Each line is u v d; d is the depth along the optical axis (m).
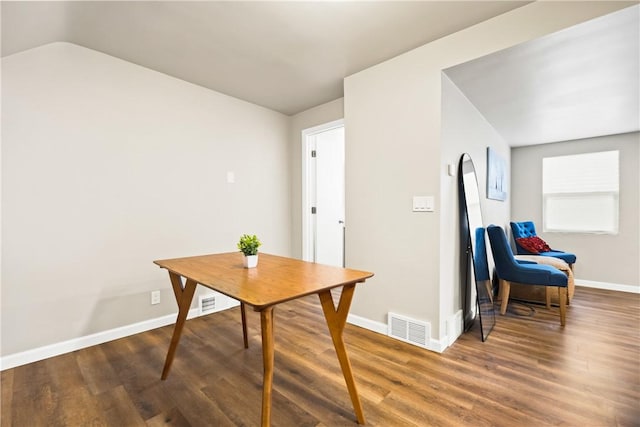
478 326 2.67
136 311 2.52
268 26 1.99
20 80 1.98
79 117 2.22
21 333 1.99
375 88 2.53
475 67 2.13
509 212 4.68
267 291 1.28
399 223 2.38
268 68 2.59
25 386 1.73
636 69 2.19
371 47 2.26
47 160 2.09
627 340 2.34
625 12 1.57
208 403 1.59
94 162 2.30
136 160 2.52
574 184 4.25
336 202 4.24
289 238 3.89
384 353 2.13
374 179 2.54
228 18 1.90
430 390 1.68
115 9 1.80
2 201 1.92
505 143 4.31
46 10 1.67
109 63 2.37
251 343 2.33
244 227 3.36
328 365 1.97
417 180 2.27
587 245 4.13
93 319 2.29
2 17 1.54
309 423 1.43
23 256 2.00
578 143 4.21
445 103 2.23
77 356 2.10
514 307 3.21
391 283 2.43
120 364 1.99
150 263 2.60
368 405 1.56
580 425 1.40
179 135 2.80
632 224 3.84
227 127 3.20
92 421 1.45
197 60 2.45
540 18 1.77
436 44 2.17
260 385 1.75
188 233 2.87
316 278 1.50
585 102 2.84
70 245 2.19
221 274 1.60
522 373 1.86
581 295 3.66
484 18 1.93
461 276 2.53
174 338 1.80
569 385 1.73
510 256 2.88
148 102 2.59
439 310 2.16
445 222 2.23
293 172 3.91
